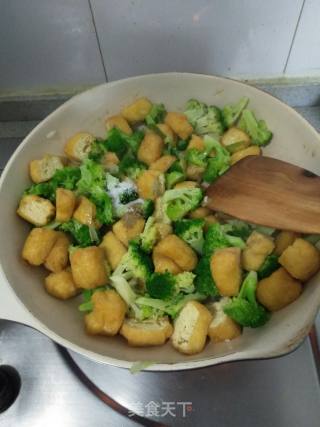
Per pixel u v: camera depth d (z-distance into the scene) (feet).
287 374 0.85
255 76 1.13
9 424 0.84
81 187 1.04
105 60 1.09
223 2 0.95
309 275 0.82
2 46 1.05
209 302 0.93
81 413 0.85
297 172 0.91
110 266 1.00
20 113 1.23
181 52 1.07
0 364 0.90
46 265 0.98
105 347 0.84
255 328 0.84
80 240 1.00
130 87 1.07
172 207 0.99
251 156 0.98
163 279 0.91
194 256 0.95
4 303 0.85
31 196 0.99
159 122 1.13
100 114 1.11
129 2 0.95
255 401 0.83
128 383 0.87
